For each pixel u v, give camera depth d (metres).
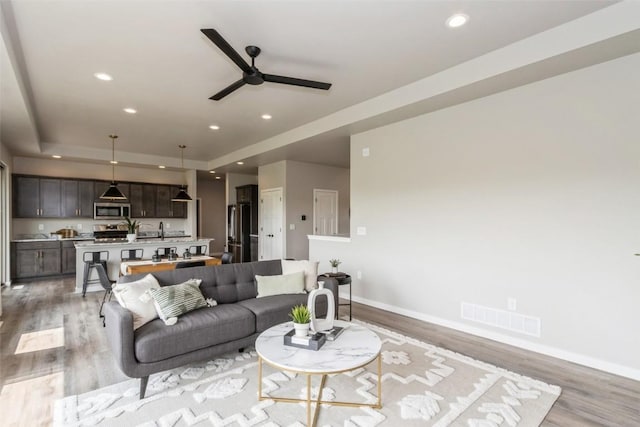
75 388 2.48
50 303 4.84
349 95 4.06
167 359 2.46
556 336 3.09
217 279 3.48
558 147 3.07
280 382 2.55
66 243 7.00
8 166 6.04
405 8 2.39
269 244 7.79
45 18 2.46
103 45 2.87
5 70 2.84
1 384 2.54
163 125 5.26
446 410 2.20
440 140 3.98
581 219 2.95
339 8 2.39
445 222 3.95
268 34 2.73
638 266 2.68
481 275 3.62
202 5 2.34
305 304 3.33
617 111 2.75
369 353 2.15
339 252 5.40
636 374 2.67
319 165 7.87
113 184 6.47
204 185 11.04
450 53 3.07
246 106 4.42
